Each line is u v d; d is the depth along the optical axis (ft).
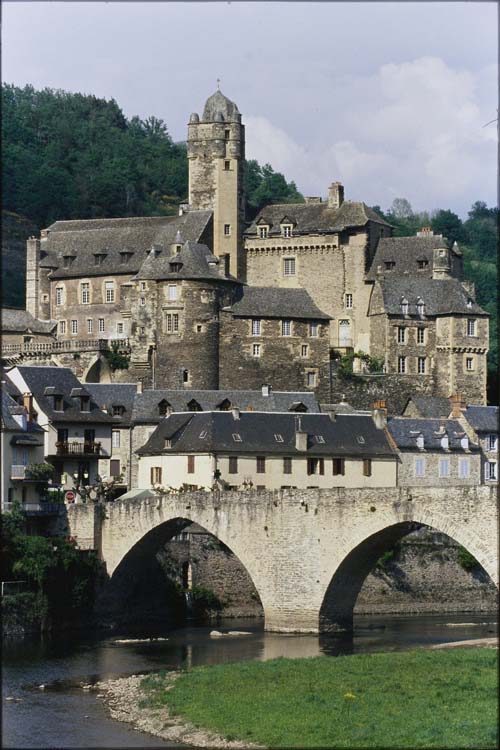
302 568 469.57
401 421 649.61
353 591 476.54
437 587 577.84
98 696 377.50
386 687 354.95
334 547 460.96
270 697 355.15
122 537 511.40
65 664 424.46
